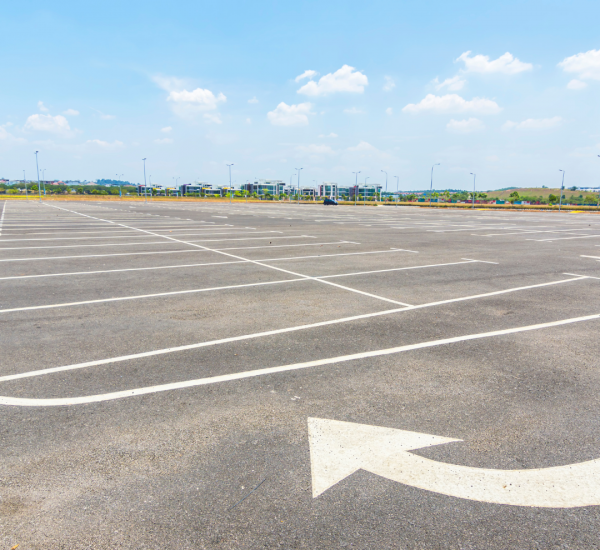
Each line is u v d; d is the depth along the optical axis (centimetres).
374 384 432
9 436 335
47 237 1706
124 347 525
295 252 1335
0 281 890
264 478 291
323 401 396
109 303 725
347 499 273
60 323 615
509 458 315
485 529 252
